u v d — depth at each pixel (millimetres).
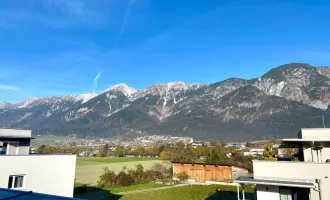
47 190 18625
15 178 17266
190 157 81500
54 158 19328
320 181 15125
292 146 22375
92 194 34188
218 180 46844
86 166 69312
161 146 114812
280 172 16078
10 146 22219
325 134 20234
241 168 47844
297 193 15367
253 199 29641
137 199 30500
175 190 37562
